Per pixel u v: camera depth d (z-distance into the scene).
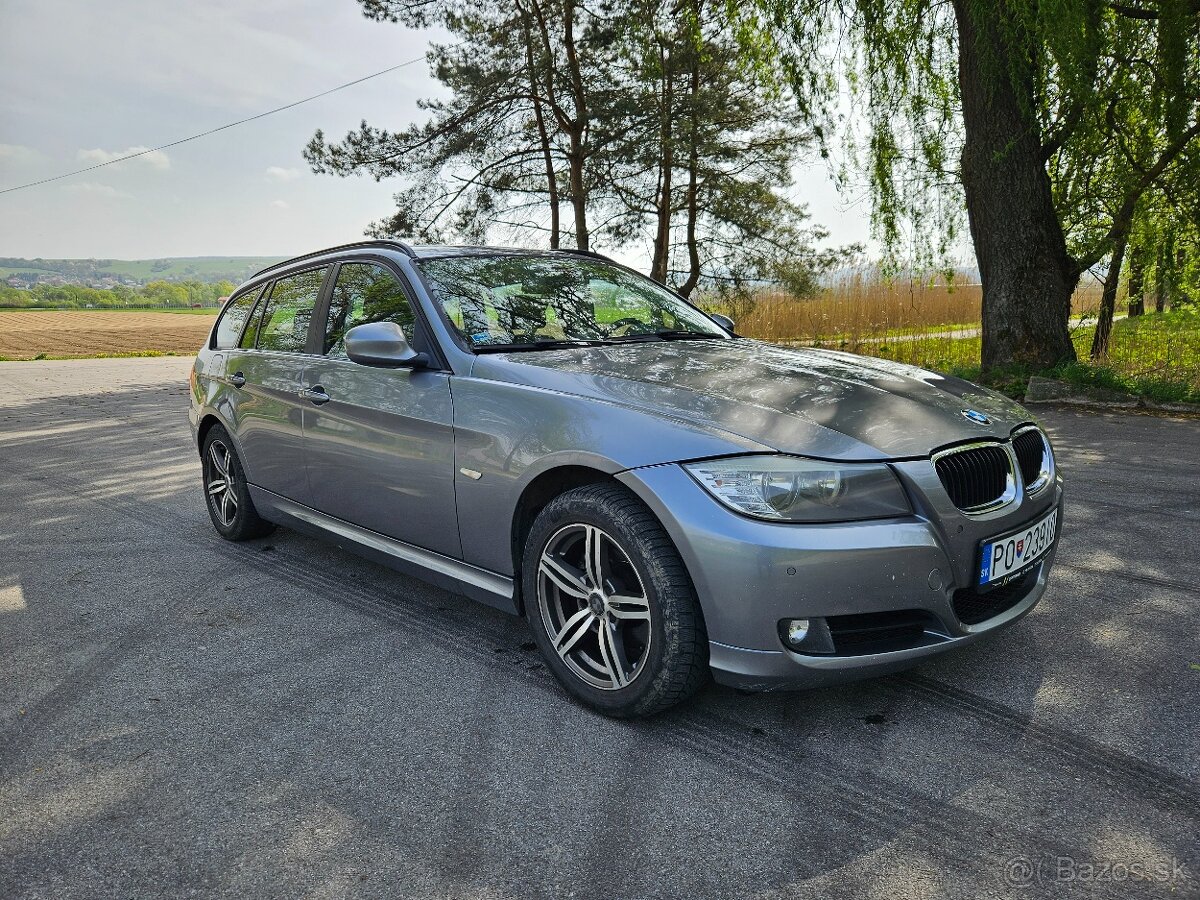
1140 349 11.14
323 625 3.29
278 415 3.76
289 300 4.02
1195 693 2.51
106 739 2.42
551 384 2.66
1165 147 10.20
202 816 2.02
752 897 1.70
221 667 2.92
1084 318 12.20
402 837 1.93
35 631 3.29
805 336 20.66
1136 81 9.41
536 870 1.80
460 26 18.00
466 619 3.33
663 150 17.52
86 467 6.82
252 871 1.81
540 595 2.62
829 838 1.88
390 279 3.36
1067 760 2.17
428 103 18.58
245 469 4.17
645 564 2.29
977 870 1.76
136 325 53.53
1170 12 8.84
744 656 2.18
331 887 1.75
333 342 3.56
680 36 15.95
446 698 2.64
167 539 4.60
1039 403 8.91
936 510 2.25
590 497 2.41
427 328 3.08
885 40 9.73
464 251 3.56
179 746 2.37
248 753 2.33
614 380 2.63
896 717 2.43
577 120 17.64
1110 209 10.88
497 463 2.68
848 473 2.19
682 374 2.70
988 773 2.13
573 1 17.28
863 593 2.16
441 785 2.15
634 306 3.64
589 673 2.56
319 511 3.66
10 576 4.00
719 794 2.07
